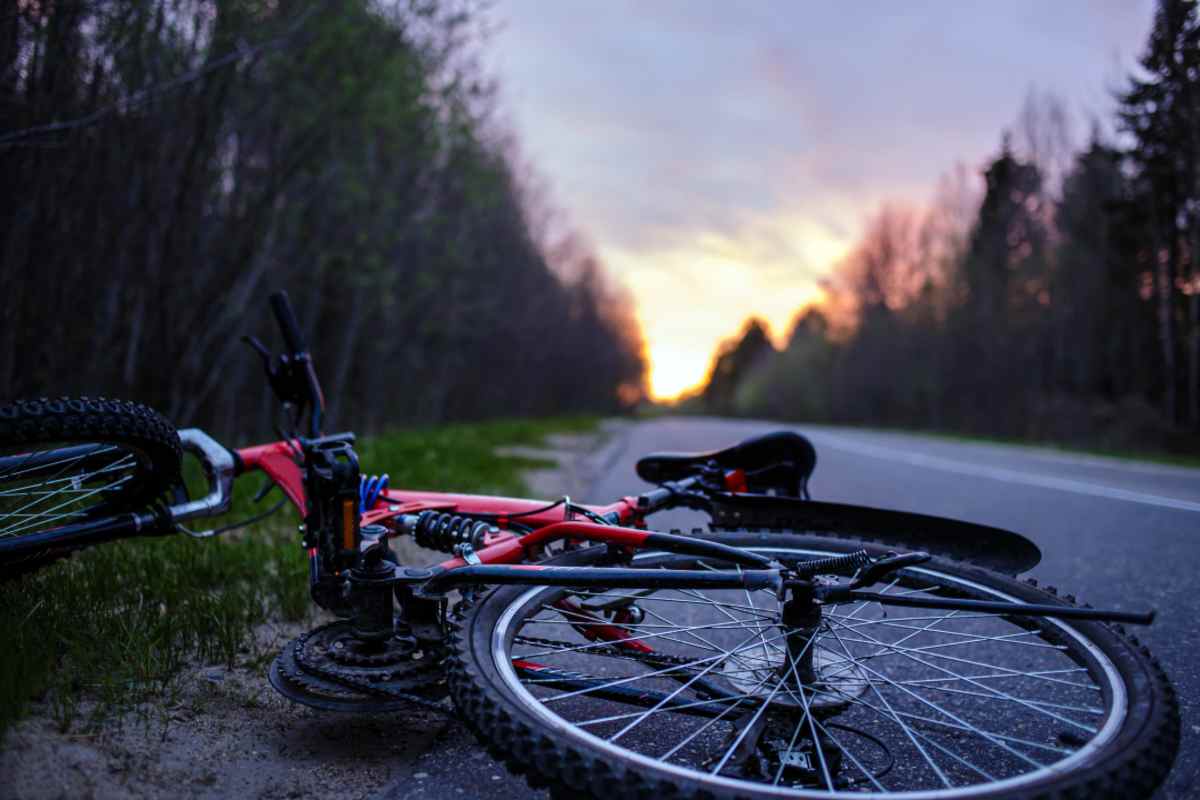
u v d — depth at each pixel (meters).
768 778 1.95
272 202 10.23
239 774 2.20
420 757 2.41
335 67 9.88
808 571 1.98
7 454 2.30
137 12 6.75
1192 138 25.23
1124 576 4.82
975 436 37.16
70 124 4.98
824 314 66.19
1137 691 1.74
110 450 2.46
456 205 18.14
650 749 2.45
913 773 2.32
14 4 5.07
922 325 49.47
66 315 7.43
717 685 2.21
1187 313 30.53
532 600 2.16
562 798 1.60
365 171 13.07
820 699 2.03
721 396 145.62
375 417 23.19
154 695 2.57
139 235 8.30
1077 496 8.98
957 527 2.39
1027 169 40.16
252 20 8.22
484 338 34.66
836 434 30.06
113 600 3.20
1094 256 34.09
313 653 2.40
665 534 2.36
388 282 15.67
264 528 5.17
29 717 2.20
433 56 11.93
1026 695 2.95
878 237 57.00
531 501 2.93
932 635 3.73
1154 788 1.54
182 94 7.83
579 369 65.00
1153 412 27.62
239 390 16.73
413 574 2.32
